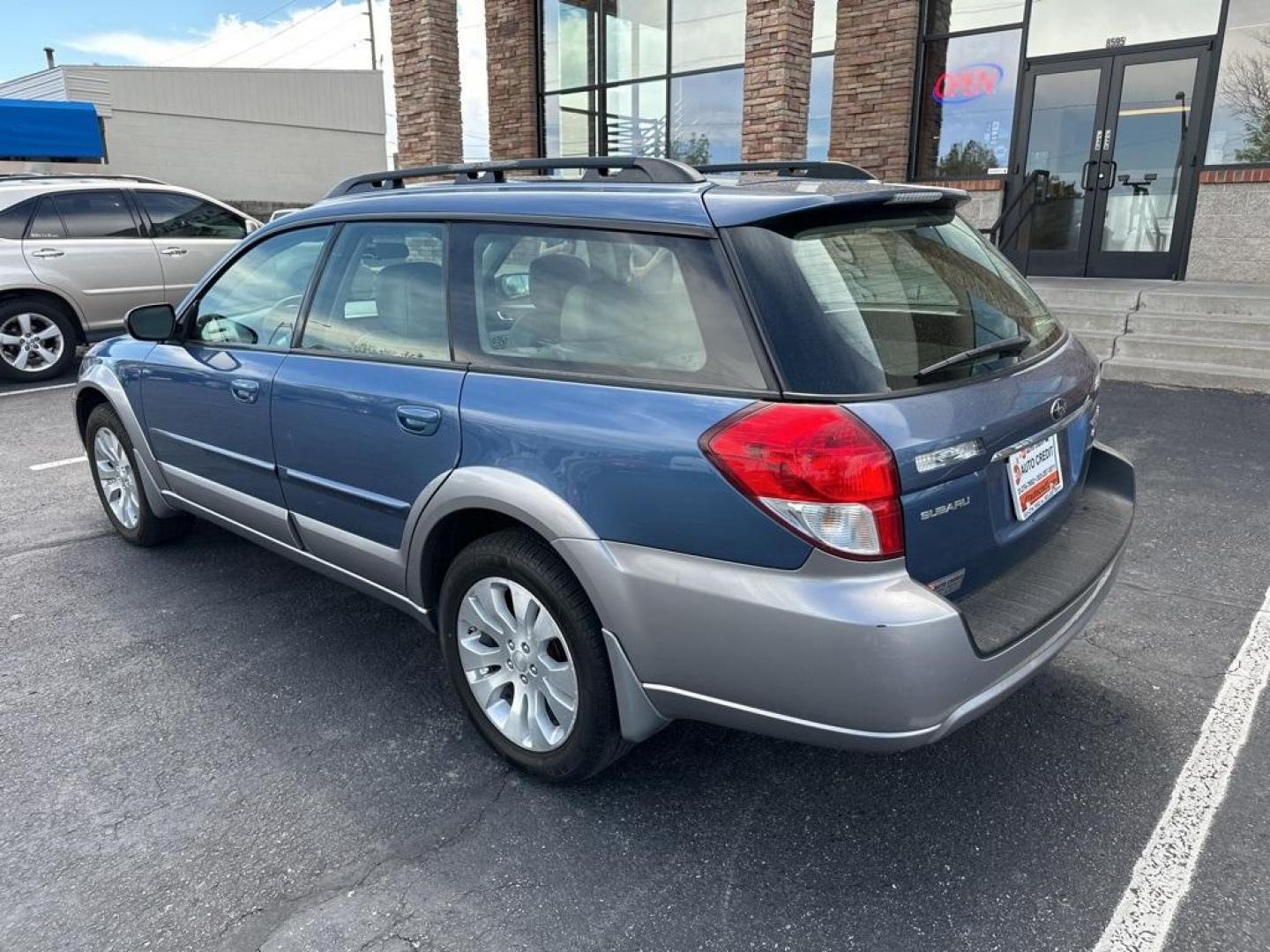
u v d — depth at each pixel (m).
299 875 2.44
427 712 3.23
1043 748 2.91
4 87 28.64
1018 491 2.48
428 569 2.96
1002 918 2.25
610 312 2.48
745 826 2.61
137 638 3.79
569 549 2.42
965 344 2.49
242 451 3.61
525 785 2.81
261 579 4.38
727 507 2.16
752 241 2.29
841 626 2.06
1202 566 4.20
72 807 2.72
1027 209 10.13
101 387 4.41
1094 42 9.77
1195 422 6.37
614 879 2.41
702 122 12.34
